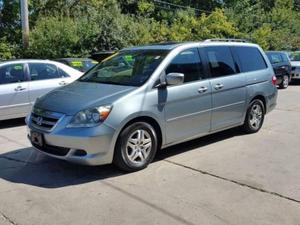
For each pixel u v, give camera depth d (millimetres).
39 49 19547
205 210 4559
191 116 6535
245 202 4770
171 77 6023
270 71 8461
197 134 6727
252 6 41438
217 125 7098
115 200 4848
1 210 4605
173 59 6398
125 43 22188
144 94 5852
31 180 5547
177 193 5035
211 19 30969
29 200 4871
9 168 6074
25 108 9344
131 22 23812
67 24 20594
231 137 7770
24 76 9414
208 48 7113
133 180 5488
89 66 13273
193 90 6523
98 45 21375
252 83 7855
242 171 5828
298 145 7258
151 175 5668
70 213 4516
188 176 5625
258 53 8336
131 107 5641
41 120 5699
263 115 8336
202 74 6812
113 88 5945
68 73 10109
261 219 4348
